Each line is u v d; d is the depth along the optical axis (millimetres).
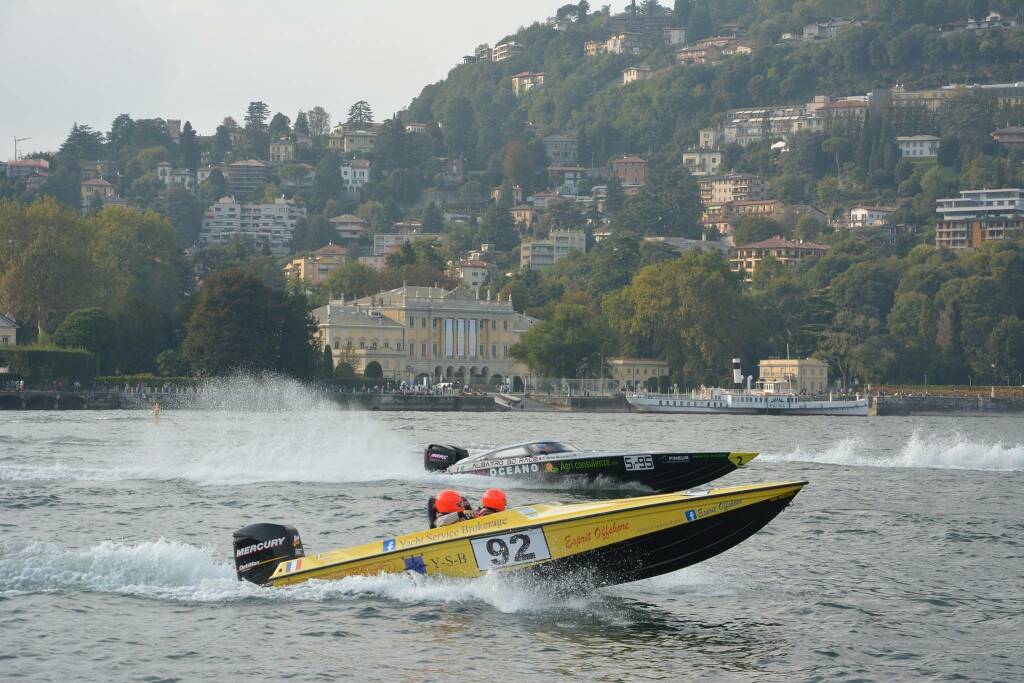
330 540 60000
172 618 42656
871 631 42406
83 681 36625
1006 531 63781
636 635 41562
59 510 70625
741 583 49344
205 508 71562
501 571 44781
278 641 40344
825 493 82062
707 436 177250
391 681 36938
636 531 44656
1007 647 40688
